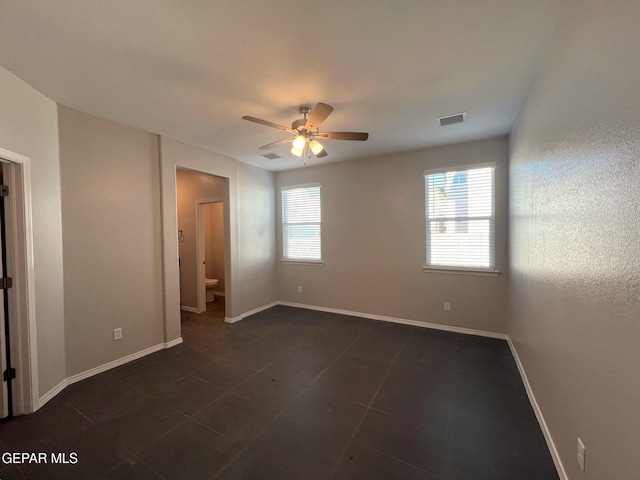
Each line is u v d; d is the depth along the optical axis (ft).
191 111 8.87
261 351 10.80
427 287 13.33
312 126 8.31
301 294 16.97
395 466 5.39
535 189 6.91
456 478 5.11
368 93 7.82
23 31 5.29
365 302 14.93
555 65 5.44
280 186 17.38
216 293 21.21
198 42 5.71
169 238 11.34
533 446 5.86
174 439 6.14
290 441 6.06
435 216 13.05
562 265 5.09
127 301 10.00
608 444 3.49
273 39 5.65
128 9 4.81
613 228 3.38
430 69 6.72
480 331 12.28
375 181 14.39
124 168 9.93
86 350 8.87
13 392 7.00
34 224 7.34
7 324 6.99
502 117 9.48
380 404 7.36
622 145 3.17
